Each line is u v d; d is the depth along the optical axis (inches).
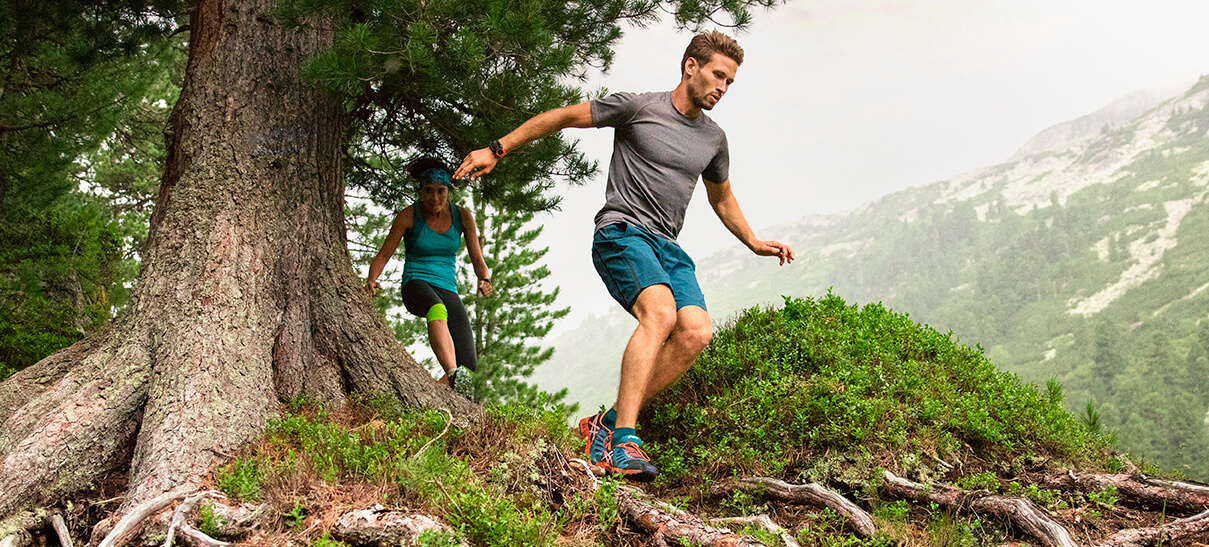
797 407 170.6
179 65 564.7
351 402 178.9
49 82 380.2
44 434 136.4
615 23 245.9
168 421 140.6
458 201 282.2
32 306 323.3
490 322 706.8
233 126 189.6
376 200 303.4
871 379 185.8
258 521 113.7
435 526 109.8
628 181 146.8
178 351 156.0
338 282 193.3
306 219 191.9
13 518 125.3
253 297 173.3
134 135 540.4
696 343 140.6
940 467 159.3
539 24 188.7
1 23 314.3
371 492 120.8
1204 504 140.2
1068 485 155.6
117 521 120.3
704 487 156.3
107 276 434.9
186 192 182.5
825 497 145.2
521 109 218.2
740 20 251.9
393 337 197.6
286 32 200.5
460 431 144.2
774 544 128.9
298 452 138.9
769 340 204.8
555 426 149.3
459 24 197.2
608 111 147.4
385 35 183.8
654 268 138.4
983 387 191.9
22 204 387.2
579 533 123.4
